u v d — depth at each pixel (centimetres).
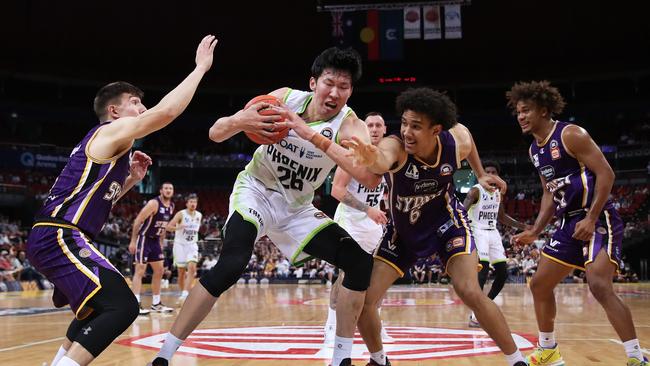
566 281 2052
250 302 1106
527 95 395
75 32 2825
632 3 2689
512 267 2028
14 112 3088
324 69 337
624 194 2700
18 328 651
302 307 969
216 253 2245
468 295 327
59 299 307
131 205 2858
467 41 2978
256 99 335
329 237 349
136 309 279
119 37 2878
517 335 561
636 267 2336
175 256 1109
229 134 333
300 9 2845
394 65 3195
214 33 2936
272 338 539
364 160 286
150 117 292
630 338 354
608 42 2889
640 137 3120
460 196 2505
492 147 3372
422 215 351
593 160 371
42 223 287
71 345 290
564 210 389
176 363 399
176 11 2841
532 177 3003
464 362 400
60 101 3198
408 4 2617
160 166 3194
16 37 2800
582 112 3241
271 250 2327
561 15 2797
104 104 326
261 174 360
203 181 3238
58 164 2928
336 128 345
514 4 2778
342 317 337
